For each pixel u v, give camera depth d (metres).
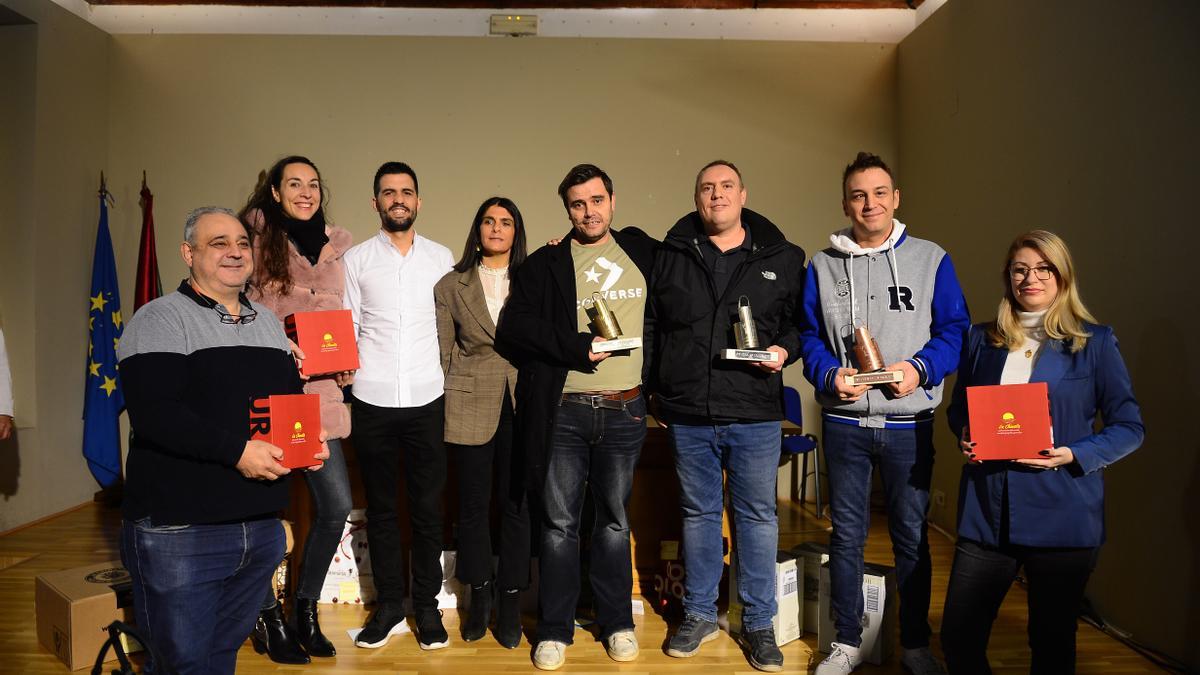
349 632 2.99
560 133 5.21
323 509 2.75
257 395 1.82
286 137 5.18
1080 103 3.26
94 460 4.82
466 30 5.23
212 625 1.78
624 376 2.65
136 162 5.18
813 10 5.25
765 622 2.70
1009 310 2.23
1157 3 2.81
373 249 2.84
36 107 4.56
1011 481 2.10
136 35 5.18
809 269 2.68
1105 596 3.03
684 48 5.23
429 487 2.84
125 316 5.15
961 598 2.20
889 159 5.21
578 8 5.24
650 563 3.36
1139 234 2.89
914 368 2.38
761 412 2.60
